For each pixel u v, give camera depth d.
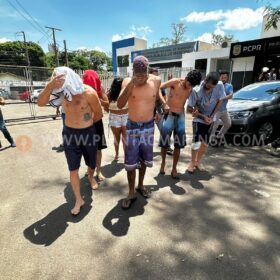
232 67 15.73
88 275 1.97
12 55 48.97
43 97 2.48
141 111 2.80
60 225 2.62
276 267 2.06
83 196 3.26
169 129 3.65
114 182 3.70
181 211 2.91
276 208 3.00
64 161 4.62
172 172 3.84
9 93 10.79
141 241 2.37
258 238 2.43
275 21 4.80
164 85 3.50
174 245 2.32
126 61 29.05
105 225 2.62
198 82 3.36
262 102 5.70
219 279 1.94
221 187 3.55
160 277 1.95
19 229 2.54
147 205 3.04
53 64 55.78
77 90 2.55
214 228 2.59
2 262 2.09
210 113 3.89
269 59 12.74
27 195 3.28
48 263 2.09
